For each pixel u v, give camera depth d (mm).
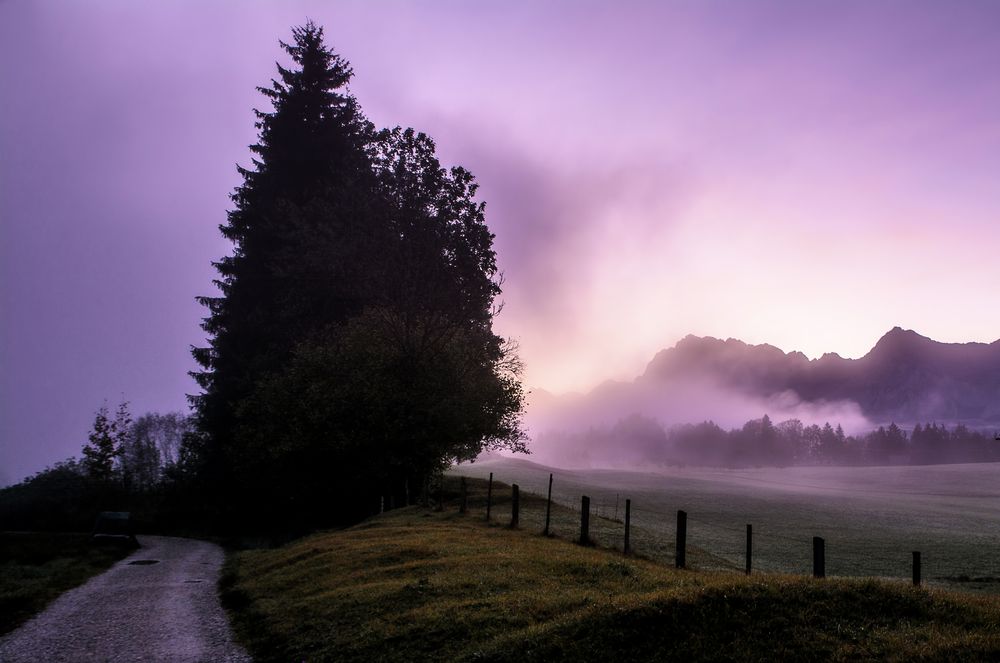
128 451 73500
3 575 25203
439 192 48906
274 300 53750
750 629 9234
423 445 40500
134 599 19562
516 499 28328
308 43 63219
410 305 43969
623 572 15141
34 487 61281
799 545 48062
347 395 38844
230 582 21609
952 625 9125
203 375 56875
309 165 58469
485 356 45938
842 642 8664
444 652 10375
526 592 13250
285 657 11797
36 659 12789
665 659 8773
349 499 48469
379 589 14859
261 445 42906
